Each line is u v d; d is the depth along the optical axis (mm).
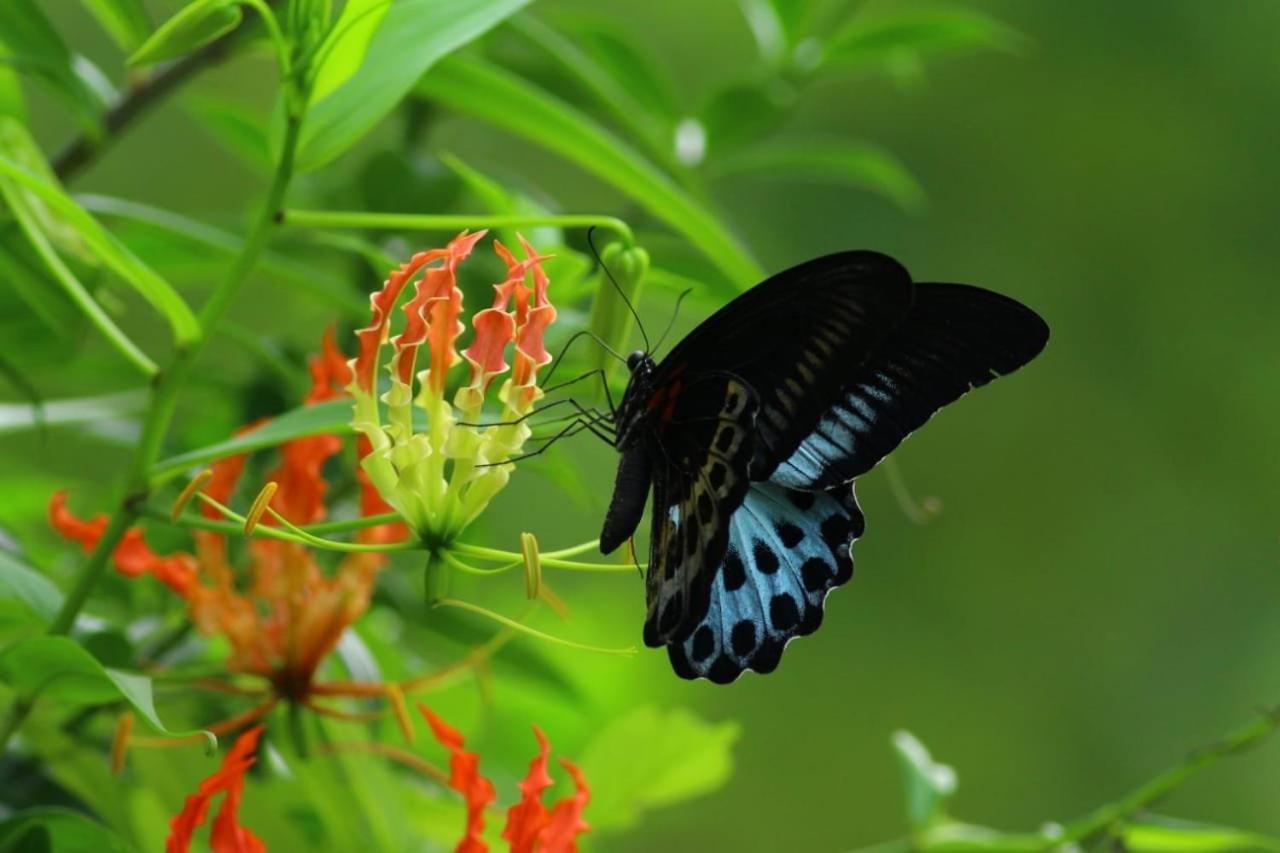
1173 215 2295
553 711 1491
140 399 1463
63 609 1338
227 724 1380
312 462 1380
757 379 1347
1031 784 2285
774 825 2225
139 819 1386
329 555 1437
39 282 1374
